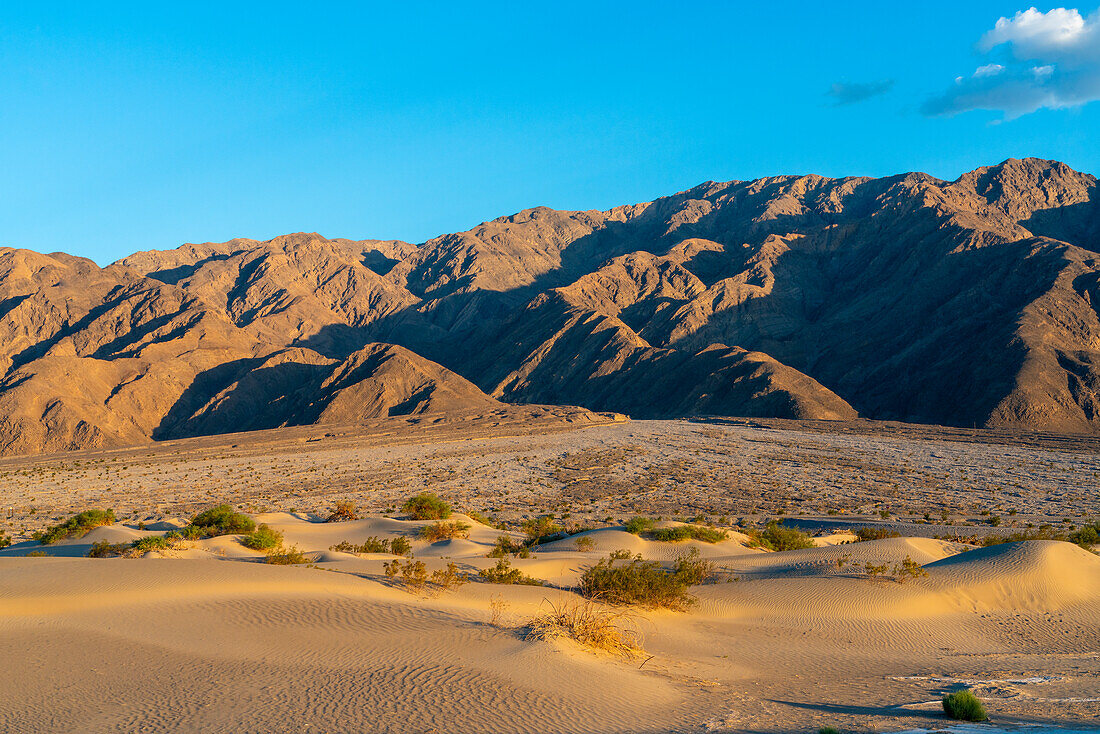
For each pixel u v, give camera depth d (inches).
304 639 569.9
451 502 2741.1
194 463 4362.7
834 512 2386.8
